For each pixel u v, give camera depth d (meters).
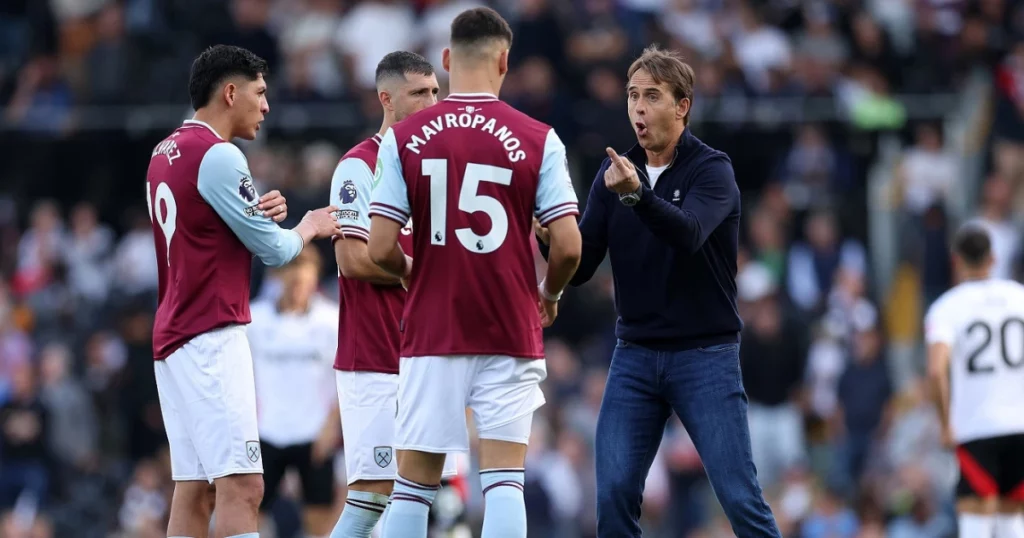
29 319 57.00
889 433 51.53
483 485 23.03
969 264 34.91
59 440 52.44
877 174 61.19
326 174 53.88
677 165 24.66
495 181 22.52
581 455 50.53
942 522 48.03
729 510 24.14
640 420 24.86
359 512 26.44
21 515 50.84
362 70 62.09
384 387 26.41
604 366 53.41
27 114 61.31
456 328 22.58
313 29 63.31
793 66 61.72
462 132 22.59
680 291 24.53
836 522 48.81
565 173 22.88
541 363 23.25
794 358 52.25
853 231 58.84
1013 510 34.12
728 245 24.62
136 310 55.78
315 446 37.69
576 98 59.59
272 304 39.03
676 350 24.64
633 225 24.69
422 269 22.83
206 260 24.56
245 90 25.34
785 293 55.06
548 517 49.00
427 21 62.94
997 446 33.88
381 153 22.95
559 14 61.09
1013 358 34.09
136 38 61.81
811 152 59.66
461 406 22.73
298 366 38.38
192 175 24.44
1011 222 59.22
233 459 24.42
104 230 60.97
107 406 53.94
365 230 25.83
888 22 67.94
